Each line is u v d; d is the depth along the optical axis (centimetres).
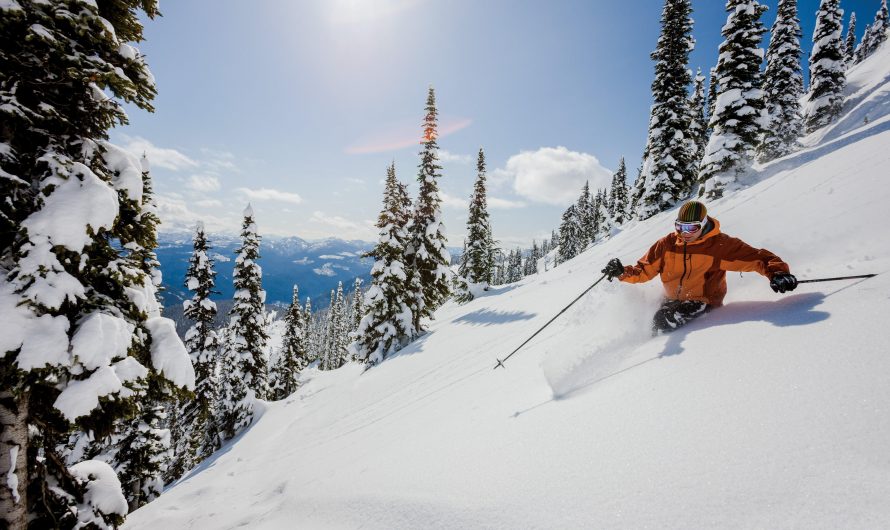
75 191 399
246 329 2417
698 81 3806
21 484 392
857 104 2778
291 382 4025
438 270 2227
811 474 139
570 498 186
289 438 1084
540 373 407
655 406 225
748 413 183
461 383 640
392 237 2019
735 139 1880
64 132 442
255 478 697
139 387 423
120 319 422
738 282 376
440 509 235
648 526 150
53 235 374
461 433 357
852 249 324
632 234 2281
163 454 1546
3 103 382
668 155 2586
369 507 293
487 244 3488
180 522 567
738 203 1059
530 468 229
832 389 172
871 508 117
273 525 374
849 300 237
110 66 430
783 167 1705
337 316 7575
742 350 237
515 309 1247
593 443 221
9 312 353
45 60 395
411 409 651
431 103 2259
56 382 368
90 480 473
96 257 441
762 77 1920
